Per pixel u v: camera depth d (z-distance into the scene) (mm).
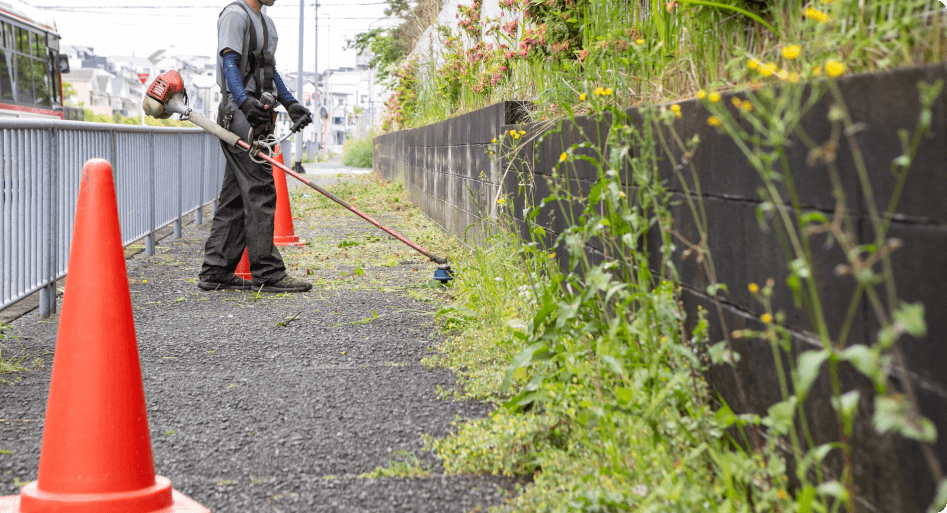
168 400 2936
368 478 2221
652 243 2545
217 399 2945
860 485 1501
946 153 1229
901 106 1329
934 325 1273
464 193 6637
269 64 5062
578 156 2934
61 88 14828
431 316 4402
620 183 2605
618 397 2002
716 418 1878
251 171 5031
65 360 1958
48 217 4328
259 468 2301
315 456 2389
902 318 1128
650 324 2348
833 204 1522
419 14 13555
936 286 1264
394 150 14945
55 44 14547
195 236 8383
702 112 2158
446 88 9016
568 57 4496
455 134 7191
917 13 1637
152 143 6922
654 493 1729
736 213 1955
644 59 2949
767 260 1794
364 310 4574
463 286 4738
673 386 2014
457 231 7055
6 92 12219
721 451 1992
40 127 4141
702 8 2617
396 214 10398
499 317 3635
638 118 2668
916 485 1337
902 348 1362
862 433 1484
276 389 3072
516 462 2234
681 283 2344
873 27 1730
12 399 2920
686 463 1832
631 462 1998
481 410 2781
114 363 1970
